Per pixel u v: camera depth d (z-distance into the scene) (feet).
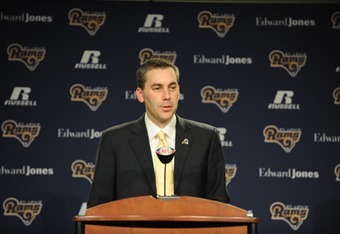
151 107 18.24
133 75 34.60
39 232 33.50
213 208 14.37
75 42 34.71
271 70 34.71
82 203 33.81
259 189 34.04
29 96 34.27
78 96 34.40
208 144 19.24
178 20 34.96
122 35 34.86
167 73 18.06
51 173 33.91
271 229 33.78
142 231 13.79
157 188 18.21
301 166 34.14
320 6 34.96
